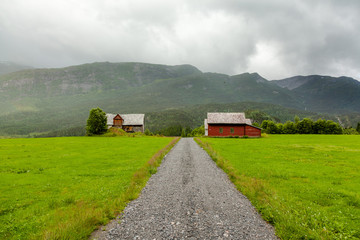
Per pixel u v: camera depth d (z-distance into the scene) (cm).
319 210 998
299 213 949
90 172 1886
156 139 6256
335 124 9556
